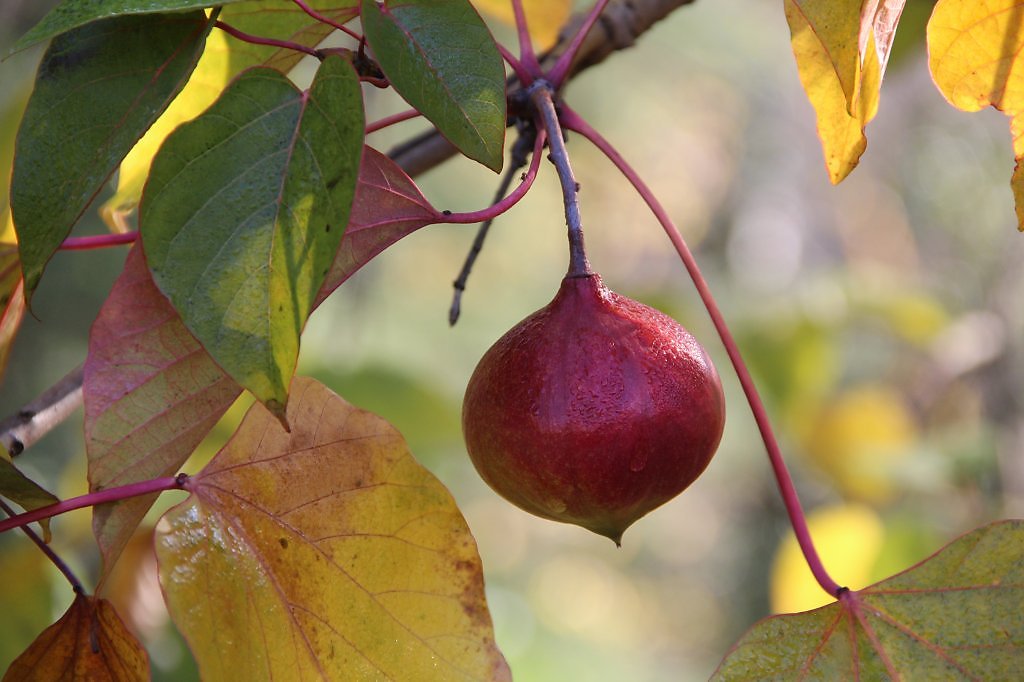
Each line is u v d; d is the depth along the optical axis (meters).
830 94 0.62
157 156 0.57
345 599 0.60
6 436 0.66
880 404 1.25
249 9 0.65
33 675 0.61
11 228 0.69
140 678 0.61
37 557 0.73
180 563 0.59
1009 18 0.62
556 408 0.60
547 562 3.45
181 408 0.59
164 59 0.59
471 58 0.59
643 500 0.61
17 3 0.97
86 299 1.30
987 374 1.30
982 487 1.21
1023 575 0.61
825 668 0.61
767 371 1.22
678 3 0.72
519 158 0.66
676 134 2.89
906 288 1.37
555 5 0.74
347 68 0.57
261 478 0.60
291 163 0.57
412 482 0.60
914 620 0.61
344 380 0.98
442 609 0.60
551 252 3.08
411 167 0.73
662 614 3.11
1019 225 0.64
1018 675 0.60
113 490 0.59
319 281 0.56
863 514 1.01
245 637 0.60
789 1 0.60
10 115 0.71
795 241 2.61
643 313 0.61
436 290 2.74
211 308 0.56
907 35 0.80
